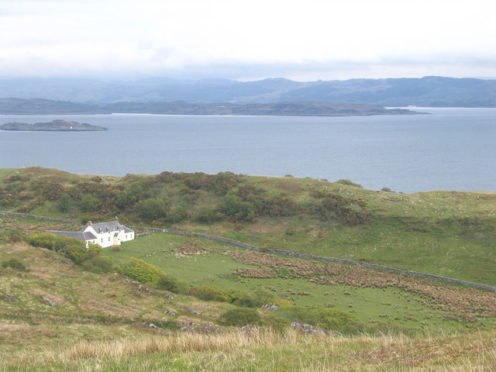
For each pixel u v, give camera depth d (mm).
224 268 80312
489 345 18203
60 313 42344
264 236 99562
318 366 16375
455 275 75562
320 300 64750
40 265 58938
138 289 54062
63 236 80125
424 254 83125
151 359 18766
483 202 99688
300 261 86188
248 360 17781
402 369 15664
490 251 79688
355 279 75438
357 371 15672
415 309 60844
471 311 59844
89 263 62250
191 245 94375
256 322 42969
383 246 88250
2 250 64250
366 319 55625
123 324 41250
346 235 94375
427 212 96375
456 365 15656
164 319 43375
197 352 19844
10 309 40938
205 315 47125
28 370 18344
